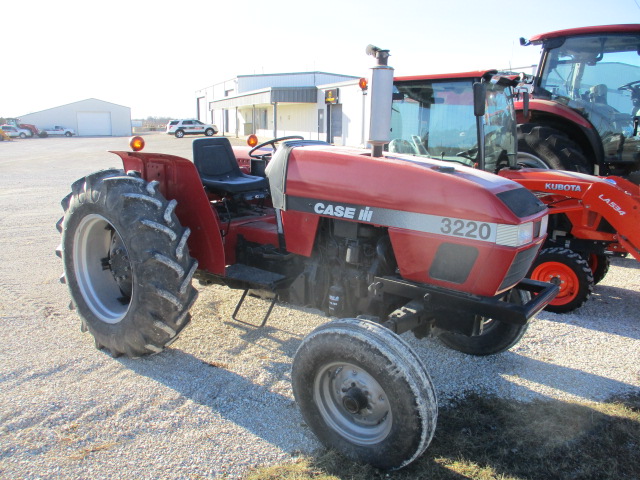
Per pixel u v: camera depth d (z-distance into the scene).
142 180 3.25
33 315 4.10
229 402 2.96
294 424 2.79
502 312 2.52
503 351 3.70
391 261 2.91
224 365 3.37
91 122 54.12
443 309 2.70
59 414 2.78
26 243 6.47
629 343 3.96
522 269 2.71
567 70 6.10
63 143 34.19
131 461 2.45
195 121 37.34
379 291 2.88
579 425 2.86
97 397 2.95
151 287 2.99
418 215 2.69
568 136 6.20
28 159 20.59
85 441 2.58
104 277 3.64
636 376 3.44
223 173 4.09
